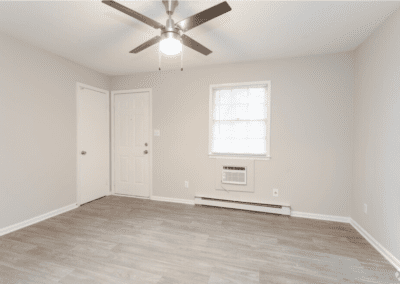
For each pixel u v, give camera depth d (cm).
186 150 360
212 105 346
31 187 270
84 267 180
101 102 387
